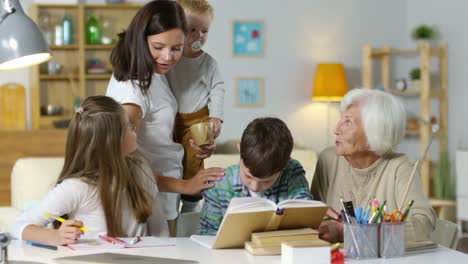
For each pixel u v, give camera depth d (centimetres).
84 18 736
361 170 247
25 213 238
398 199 242
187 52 294
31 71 725
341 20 767
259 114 751
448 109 734
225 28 745
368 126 236
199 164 295
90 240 225
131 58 258
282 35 755
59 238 218
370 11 774
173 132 296
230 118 746
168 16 254
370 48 738
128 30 260
